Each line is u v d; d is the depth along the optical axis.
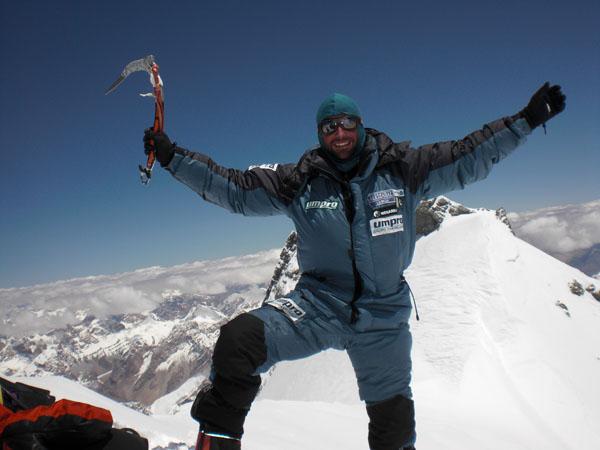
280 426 8.99
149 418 6.38
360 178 3.43
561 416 32.34
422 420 20.64
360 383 3.79
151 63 3.37
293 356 3.30
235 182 3.51
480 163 3.44
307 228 3.55
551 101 3.29
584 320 47.81
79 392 6.34
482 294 45.50
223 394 2.96
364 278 3.53
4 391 3.06
